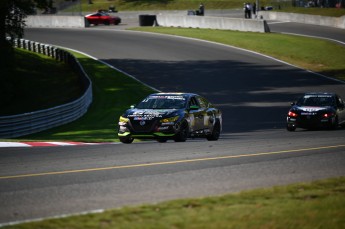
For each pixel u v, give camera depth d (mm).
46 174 41594
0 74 130500
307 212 27672
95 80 148125
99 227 25344
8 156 53312
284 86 141875
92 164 46469
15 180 39281
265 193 31828
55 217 27391
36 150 58125
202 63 170500
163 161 47500
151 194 33750
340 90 137375
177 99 68438
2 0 133125
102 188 35812
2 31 143500
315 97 90500
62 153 54938
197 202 29719
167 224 25641
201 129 69562
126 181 38094
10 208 30766
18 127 80375
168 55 183625
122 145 62500
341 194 31531
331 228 25484
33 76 156250
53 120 91812
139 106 68000
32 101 129625
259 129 92375
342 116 89875
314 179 38281
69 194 34188
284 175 39969
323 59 177375
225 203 29484
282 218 26672
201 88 138750
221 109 115938
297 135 77438
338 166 44062
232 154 51844
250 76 153625
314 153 52156
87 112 110562
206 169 42812
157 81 146625
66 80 150875
